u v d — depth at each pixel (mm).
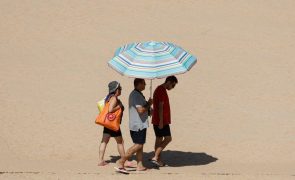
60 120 49938
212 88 60250
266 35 80125
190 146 44594
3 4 91500
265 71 66125
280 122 50781
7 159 39906
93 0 95125
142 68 35281
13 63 67375
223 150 43719
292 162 41094
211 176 36094
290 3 94875
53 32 80375
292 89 60281
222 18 87125
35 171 36562
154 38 77375
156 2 94125
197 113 52750
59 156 41375
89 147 43688
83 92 58312
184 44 75250
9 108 52406
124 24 83750
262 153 43188
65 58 69812
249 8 92250
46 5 91938
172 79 38188
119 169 36312
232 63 68875
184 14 88625
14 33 79500
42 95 56875
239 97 57656
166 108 38250
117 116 37219
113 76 63656
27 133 46219
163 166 39094
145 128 36500
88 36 78750
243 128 49094
